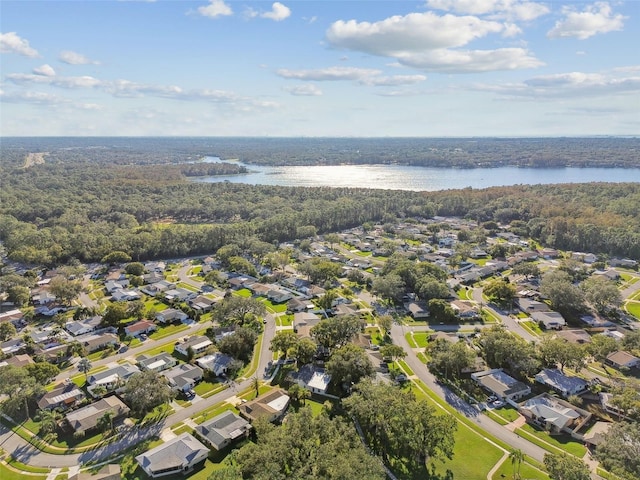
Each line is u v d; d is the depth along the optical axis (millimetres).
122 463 89938
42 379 116062
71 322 156750
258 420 95500
